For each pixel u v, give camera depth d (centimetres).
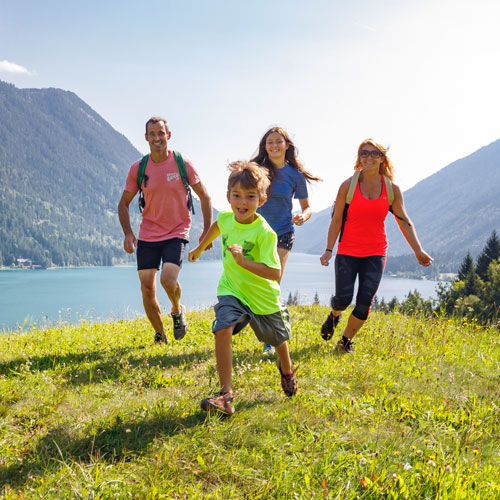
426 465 291
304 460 302
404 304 1031
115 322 880
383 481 272
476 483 274
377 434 343
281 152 638
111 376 480
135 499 262
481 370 539
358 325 606
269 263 384
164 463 293
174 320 640
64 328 793
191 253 464
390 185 607
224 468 292
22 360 530
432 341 669
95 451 312
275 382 457
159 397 411
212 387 437
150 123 597
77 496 260
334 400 414
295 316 902
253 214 397
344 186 615
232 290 398
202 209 636
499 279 5519
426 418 381
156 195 609
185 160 614
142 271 624
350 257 627
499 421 384
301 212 671
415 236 627
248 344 638
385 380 475
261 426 350
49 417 370
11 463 294
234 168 393
